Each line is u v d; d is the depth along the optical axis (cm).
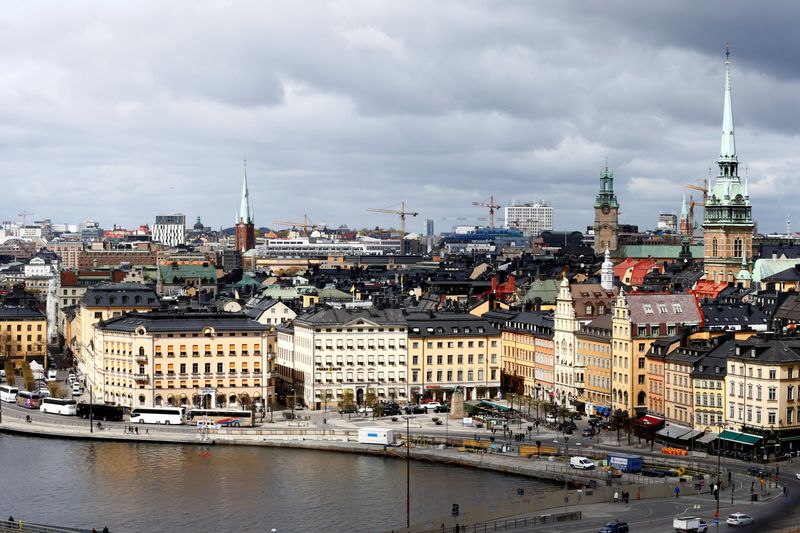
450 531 19825
